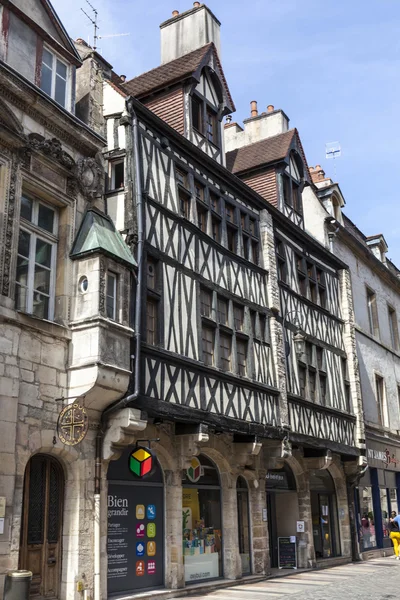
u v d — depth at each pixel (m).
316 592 10.59
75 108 10.96
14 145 8.66
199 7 16.09
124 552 9.91
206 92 14.08
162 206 11.20
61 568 8.59
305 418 14.80
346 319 18.67
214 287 12.34
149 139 11.33
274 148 17.19
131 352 9.64
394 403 22.08
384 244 24.58
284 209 16.56
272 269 14.58
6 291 8.19
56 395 8.77
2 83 8.61
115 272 9.59
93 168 10.20
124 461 10.27
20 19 9.38
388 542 19.56
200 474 11.99
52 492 8.79
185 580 11.05
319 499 16.56
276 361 13.93
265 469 13.60
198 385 11.16
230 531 12.20
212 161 13.03
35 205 9.25
